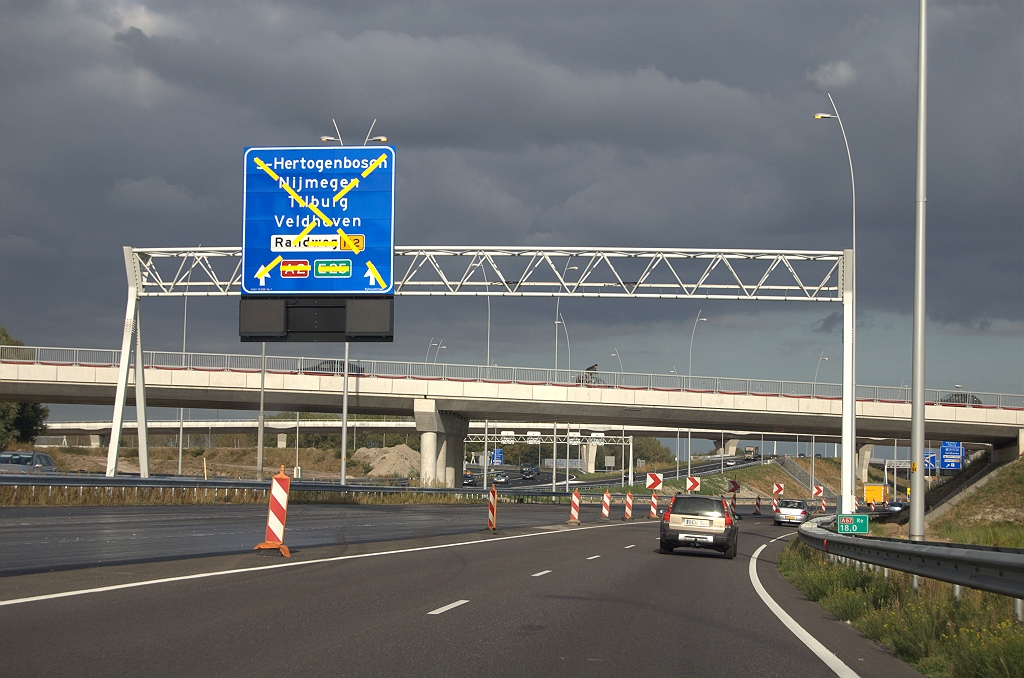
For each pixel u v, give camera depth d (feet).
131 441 473.26
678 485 402.31
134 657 28.84
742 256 119.44
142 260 129.18
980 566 36.65
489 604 44.78
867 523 84.69
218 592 44.60
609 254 122.93
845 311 110.52
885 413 217.97
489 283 121.39
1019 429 216.95
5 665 27.17
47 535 76.13
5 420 299.58
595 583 57.72
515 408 226.58
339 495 191.01
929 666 31.86
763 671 31.04
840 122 106.93
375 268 102.12
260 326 102.68
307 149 103.65
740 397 221.87
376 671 28.25
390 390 222.28
